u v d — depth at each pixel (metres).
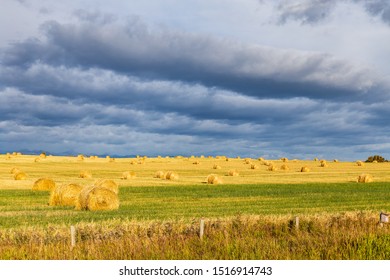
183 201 46.34
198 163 131.50
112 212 36.50
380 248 19.75
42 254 19.27
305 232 22.98
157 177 80.25
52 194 42.28
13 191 55.19
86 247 19.95
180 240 21.02
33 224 29.14
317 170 109.50
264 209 38.66
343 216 26.39
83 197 38.69
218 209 38.69
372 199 48.91
